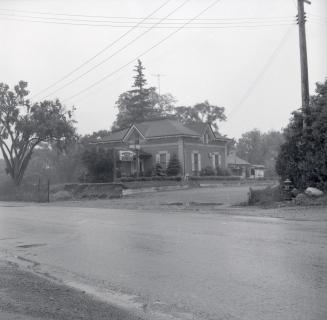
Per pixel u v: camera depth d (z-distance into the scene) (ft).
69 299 23.02
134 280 26.35
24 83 157.99
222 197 95.96
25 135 161.17
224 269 27.25
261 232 41.16
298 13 78.07
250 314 19.19
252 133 328.70
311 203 67.05
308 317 18.38
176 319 19.40
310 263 27.35
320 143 73.56
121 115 281.33
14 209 92.53
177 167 159.84
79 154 192.34
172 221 54.29
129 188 123.65
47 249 38.91
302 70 78.02
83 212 75.72
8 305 21.89
